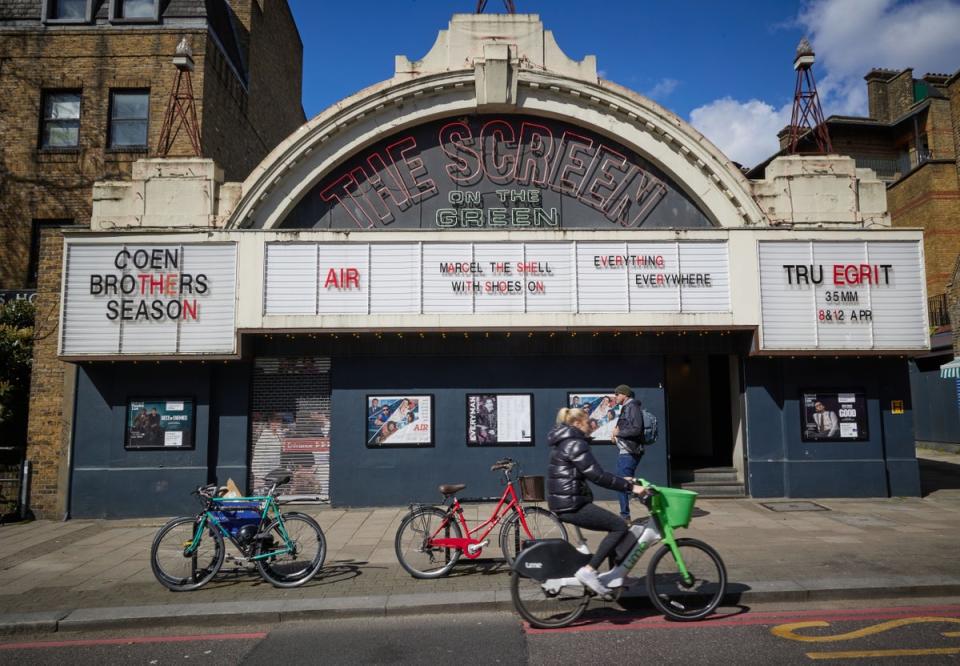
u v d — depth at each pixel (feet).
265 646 17.10
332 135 38.50
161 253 35.63
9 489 35.24
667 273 36.22
